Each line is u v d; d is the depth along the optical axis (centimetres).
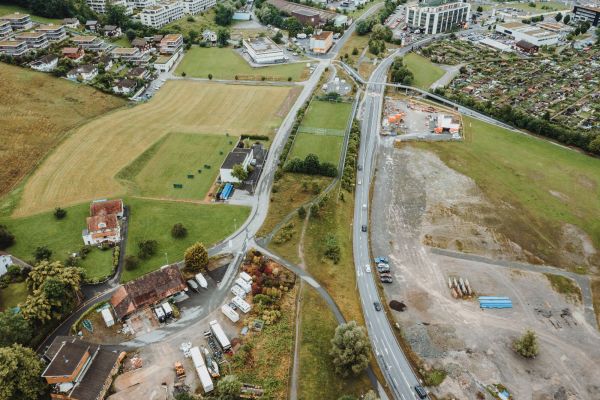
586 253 14625
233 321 11744
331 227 15300
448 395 10356
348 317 12069
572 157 19862
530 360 11156
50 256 13638
